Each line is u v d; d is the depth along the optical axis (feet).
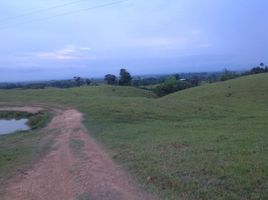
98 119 99.25
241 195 28.58
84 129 80.48
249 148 48.65
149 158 43.37
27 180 38.65
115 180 35.65
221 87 200.13
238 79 219.61
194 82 333.01
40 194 33.60
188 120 102.06
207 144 53.36
